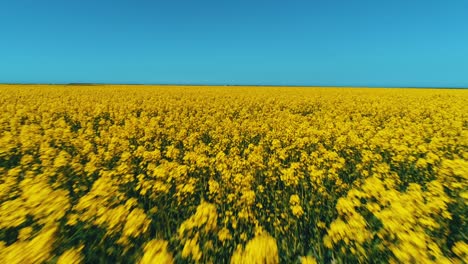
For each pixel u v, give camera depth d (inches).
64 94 1124.5
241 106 839.7
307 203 196.7
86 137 394.6
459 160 228.2
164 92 1338.6
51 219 148.9
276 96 1162.0
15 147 339.3
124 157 287.1
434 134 438.0
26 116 605.6
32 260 116.3
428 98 1099.3
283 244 153.2
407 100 1010.1
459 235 158.9
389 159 325.1
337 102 962.7
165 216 176.2
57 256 136.9
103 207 156.8
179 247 144.3
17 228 167.0
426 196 178.1
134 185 228.4
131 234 138.7
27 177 234.1
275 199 200.1
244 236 153.2
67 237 153.3
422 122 596.4
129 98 989.8
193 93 1291.8
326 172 253.8
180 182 218.8
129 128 438.9
